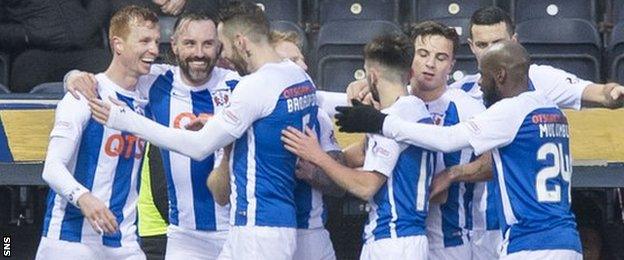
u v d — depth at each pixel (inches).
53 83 1198.3
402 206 830.5
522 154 813.9
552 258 806.5
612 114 1042.7
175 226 895.7
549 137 816.9
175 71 893.8
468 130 804.0
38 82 1267.2
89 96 839.7
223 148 836.0
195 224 889.5
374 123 812.6
